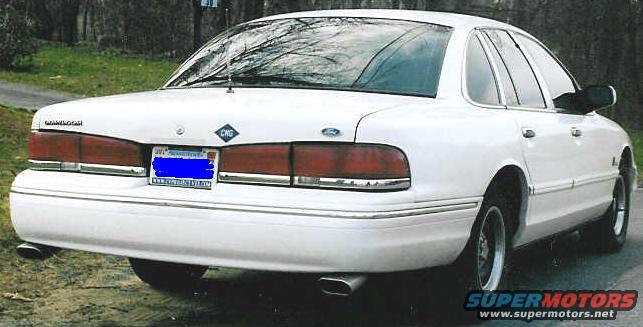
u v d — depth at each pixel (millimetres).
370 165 3912
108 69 23344
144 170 4273
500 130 4832
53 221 4363
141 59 27078
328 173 3930
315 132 3969
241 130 4074
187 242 4074
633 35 25906
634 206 10305
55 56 25125
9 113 11164
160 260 4188
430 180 4125
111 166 4328
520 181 5078
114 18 28359
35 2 28906
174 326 4723
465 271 4605
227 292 5492
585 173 6086
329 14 5426
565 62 25766
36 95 17891
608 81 25859
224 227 3982
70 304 5094
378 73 4707
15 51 21734
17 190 4480
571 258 6871
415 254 4070
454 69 4797
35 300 5141
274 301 5277
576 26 25734
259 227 3922
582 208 6133
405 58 4801
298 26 5320
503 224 4969
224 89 4801
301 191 3949
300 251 3879
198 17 24234
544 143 5359
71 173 4422
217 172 4109
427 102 4508
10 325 4641
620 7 25844
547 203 5461
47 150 4484
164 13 28109
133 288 5516
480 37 5270
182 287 5586
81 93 18859
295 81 4738
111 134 4340
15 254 5938
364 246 3828
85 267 5941
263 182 4023
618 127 7047
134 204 4164
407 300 4938
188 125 4176
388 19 5203
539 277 6141
